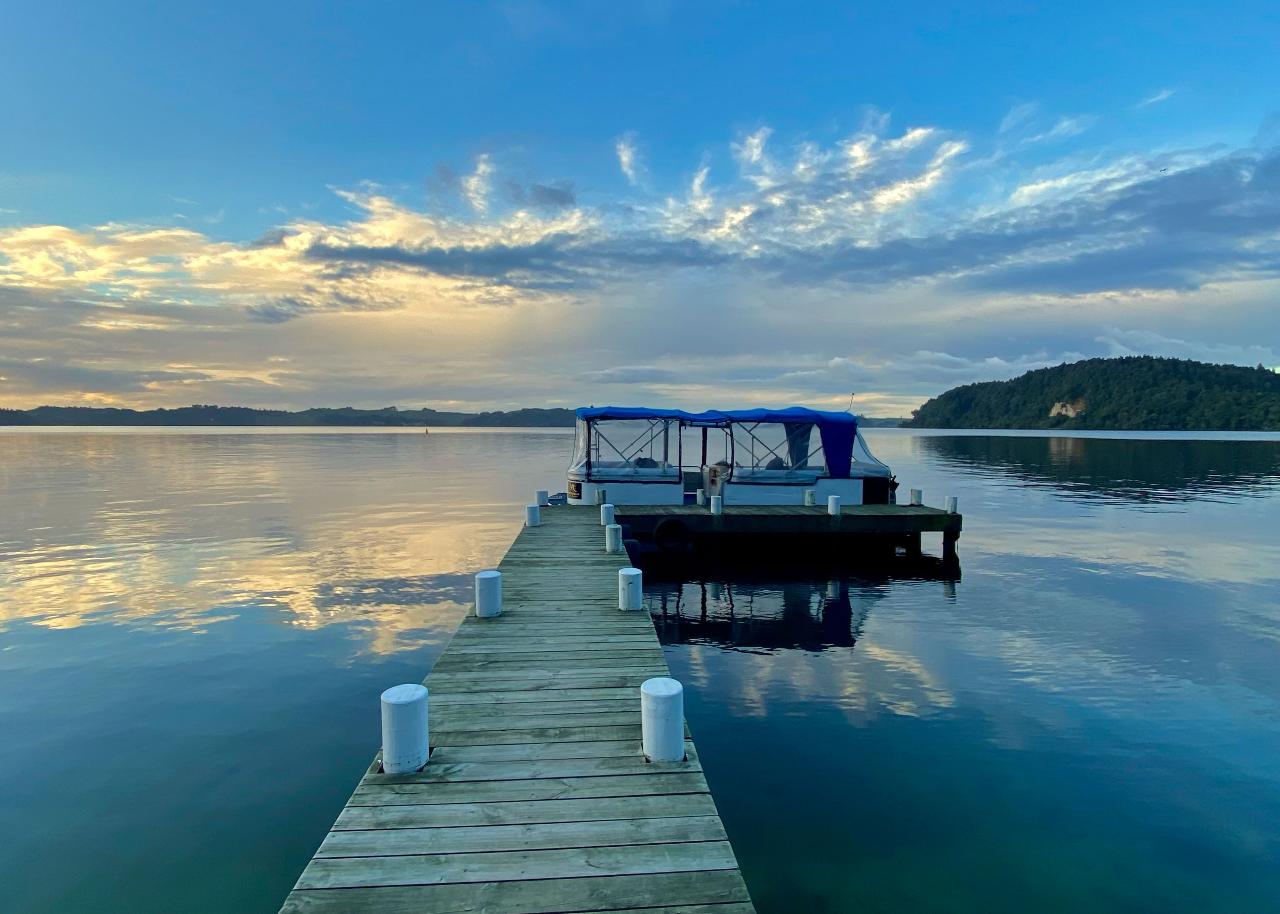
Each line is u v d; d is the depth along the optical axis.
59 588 18.30
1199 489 43.56
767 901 6.20
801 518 20.78
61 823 7.47
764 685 11.48
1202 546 24.58
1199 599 17.34
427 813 5.14
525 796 5.40
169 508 34.59
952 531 21.31
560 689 7.73
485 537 26.72
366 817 5.07
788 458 24.28
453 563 21.83
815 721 10.02
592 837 4.88
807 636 14.38
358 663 12.61
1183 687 11.34
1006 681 11.62
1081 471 58.38
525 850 4.71
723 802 7.82
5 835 7.25
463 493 42.91
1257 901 6.25
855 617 15.88
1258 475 53.38
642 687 6.14
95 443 122.56
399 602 16.98
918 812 7.63
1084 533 27.48
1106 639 14.02
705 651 13.38
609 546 15.95
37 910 6.11
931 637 14.24
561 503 25.47
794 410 24.77
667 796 5.44
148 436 178.25
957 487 45.34
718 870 4.55
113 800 7.95
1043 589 18.58
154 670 12.22
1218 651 13.21
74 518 30.92
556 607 11.26
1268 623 15.16
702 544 21.70
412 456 84.50
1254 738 9.47
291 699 10.93
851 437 24.25
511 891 4.32
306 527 28.97
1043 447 101.88
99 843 7.11
